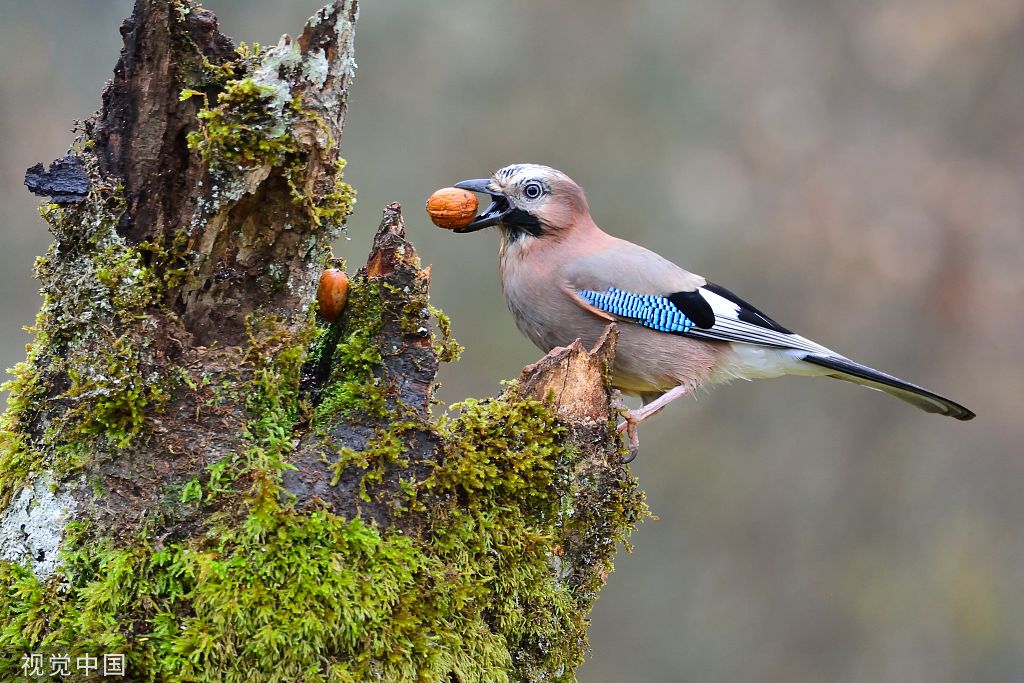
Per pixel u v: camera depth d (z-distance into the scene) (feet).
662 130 66.95
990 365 68.64
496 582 19.70
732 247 66.23
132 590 17.40
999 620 66.85
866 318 68.33
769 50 69.46
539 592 20.16
